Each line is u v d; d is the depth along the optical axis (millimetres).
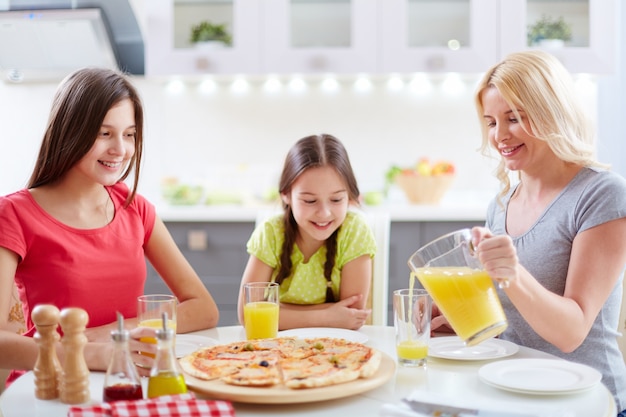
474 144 3416
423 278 1227
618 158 2934
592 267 1430
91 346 1265
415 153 3439
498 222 1708
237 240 2953
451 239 1210
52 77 3248
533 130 1514
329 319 1618
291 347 1256
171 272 1722
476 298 1190
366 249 1848
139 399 1002
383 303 2016
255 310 1430
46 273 1522
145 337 1179
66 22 3037
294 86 3441
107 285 1572
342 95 3438
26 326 1681
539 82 1509
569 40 3066
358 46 3084
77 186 1585
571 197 1531
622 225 1448
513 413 958
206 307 1636
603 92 3143
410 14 3100
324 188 1726
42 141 1562
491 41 3061
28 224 1513
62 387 1075
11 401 1085
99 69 1560
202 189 3262
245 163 3463
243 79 3363
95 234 1581
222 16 3139
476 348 1376
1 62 3170
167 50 3109
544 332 1333
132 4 3094
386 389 1132
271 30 3090
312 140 1799
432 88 3414
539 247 1558
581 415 1005
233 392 1016
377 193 3074
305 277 1858
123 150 1533
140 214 1720
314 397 1019
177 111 3457
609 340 1544
